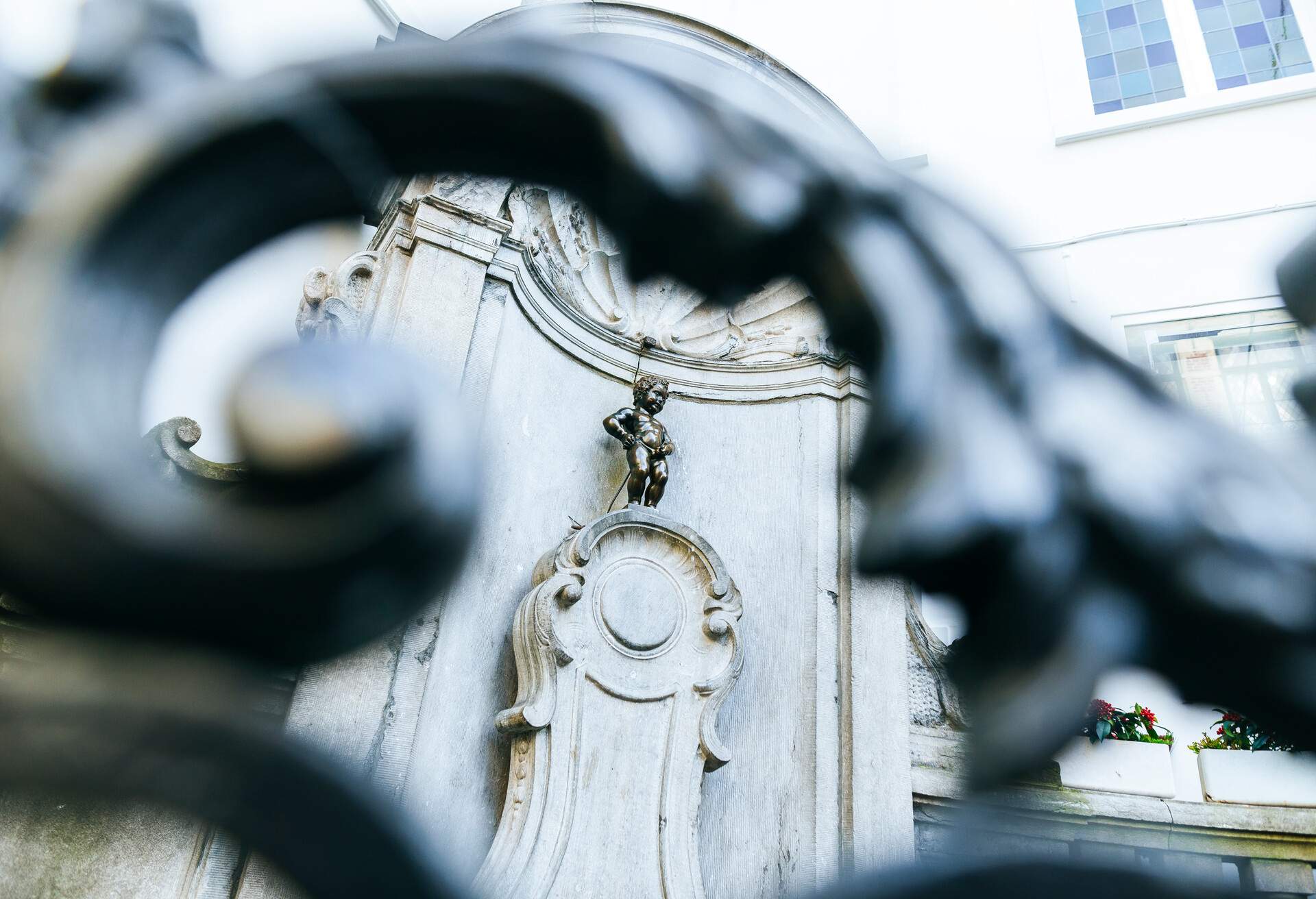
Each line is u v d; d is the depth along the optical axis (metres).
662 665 3.68
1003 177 6.47
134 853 2.63
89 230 0.19
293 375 0.18
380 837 0.19
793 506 4.43
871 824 3.64
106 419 0.19
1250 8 6.93
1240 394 5.47
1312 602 0.21
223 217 0.21
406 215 3.74
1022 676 0.21
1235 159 6.09
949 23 7.16
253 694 0.20
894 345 0.22
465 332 3.60
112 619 0.18
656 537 3.88
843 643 4.05
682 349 4.71
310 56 0.23
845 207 0.24
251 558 0.17
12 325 0.18
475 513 0.19
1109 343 0.24
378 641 0.20
